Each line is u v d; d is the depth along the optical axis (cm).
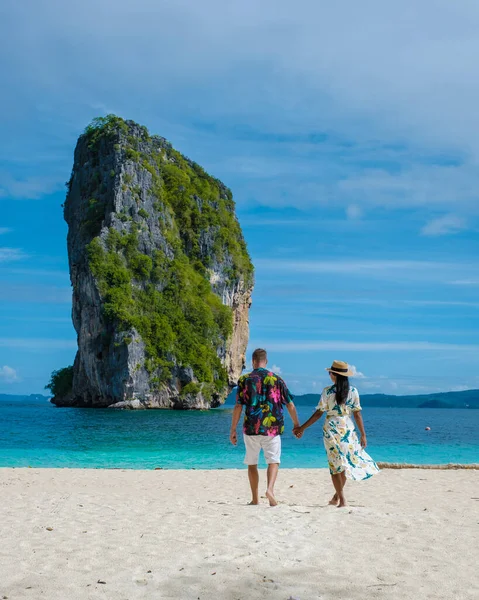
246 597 495
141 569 572
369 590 509
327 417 909
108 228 10100
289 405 952
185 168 12975
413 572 559
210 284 12006
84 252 10050
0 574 557
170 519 828
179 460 2252
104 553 630
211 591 510
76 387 10331
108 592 508
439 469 1641
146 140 11788
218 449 2789
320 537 698
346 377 904
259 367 953
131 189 10688
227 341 11862
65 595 500
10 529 759
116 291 9512
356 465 888
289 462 2072
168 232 11325
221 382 10850
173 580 538
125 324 9388
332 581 533
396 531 731
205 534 721
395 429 5450
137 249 10425
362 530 735
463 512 891
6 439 3375
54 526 780
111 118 11469
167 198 11825
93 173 11094
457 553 627
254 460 948
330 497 1130
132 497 1111
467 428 5750
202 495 1157
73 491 1205
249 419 938
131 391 9231
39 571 566
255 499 968
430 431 5012
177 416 7312
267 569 570
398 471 1572
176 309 10494
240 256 13062
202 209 12519
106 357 9506
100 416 7025
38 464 2078
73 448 2795
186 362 10050
